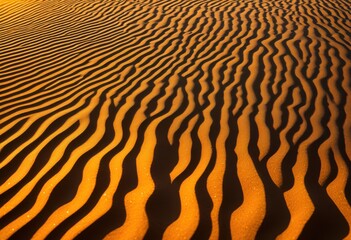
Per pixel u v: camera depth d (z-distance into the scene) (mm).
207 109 4453
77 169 3365
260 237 2584
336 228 2613
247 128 3982
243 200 2912
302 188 3004
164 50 6637
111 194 3037
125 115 4359
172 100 4727
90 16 9125
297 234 2580
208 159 3453
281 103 4535
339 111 4289
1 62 6441
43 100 4867
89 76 5652
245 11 8773
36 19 9234
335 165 3291
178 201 2934
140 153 3590
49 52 6824
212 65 5863
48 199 3008
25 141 3857
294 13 8445
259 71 5531
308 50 6238
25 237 2656
